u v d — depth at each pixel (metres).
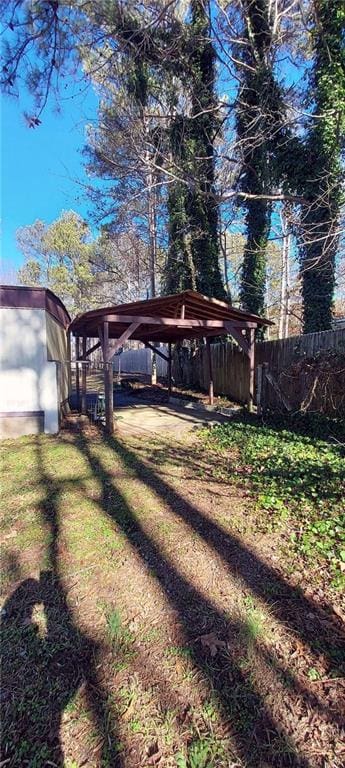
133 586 2.56
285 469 4.66
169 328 10.58
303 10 8.99
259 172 11.08
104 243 18.97
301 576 2.64
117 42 8.52
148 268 17.44
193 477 4.68
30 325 6.98
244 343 9.12
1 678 1.89
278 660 1.95
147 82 11.09
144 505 3.83
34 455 5.66
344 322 13.01
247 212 12.65
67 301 31.17
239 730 1.61
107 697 1.77
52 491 4.21
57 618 2.28
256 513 3.63
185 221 13.35
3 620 2.29
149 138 11.81
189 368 14.73
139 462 5.29
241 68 10.68
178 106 12.26
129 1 7.00
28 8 4.46
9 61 4.70
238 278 15.98
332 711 1.68
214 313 9.36
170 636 2.12
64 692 1.80
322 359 6.89
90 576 2.68
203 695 1.77
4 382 6.96
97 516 3.59
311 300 9.45
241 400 10.52
